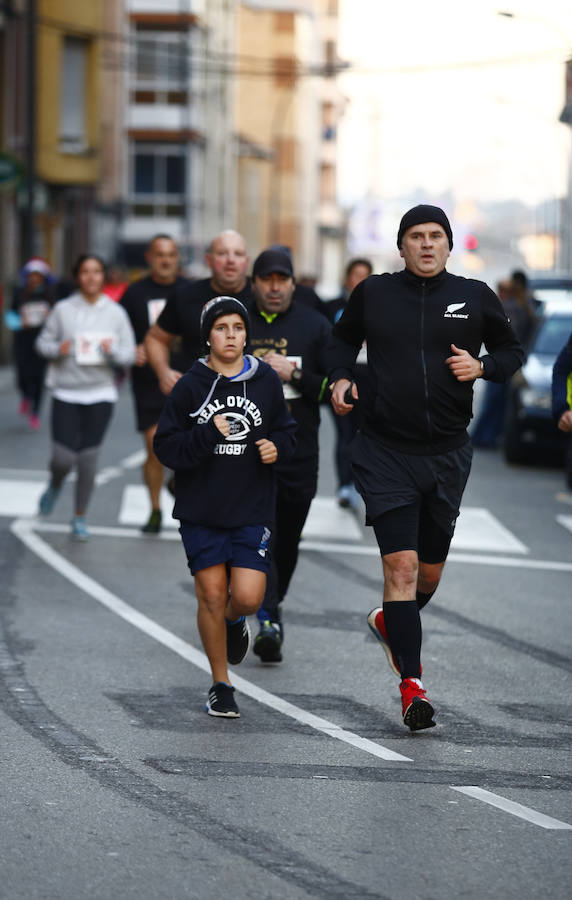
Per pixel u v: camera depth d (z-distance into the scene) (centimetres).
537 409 5134
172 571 2986
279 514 2306
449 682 2150
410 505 1878
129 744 1769
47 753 1722
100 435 3338
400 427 1870
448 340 1856
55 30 11288
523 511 4050
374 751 1764
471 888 1309
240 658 2005
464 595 2853
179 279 3431
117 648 2309
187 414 1902
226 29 19912
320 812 1519
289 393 2278
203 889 1293
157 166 17575
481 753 1769
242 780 1628
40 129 11262
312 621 2559
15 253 11200
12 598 2686
